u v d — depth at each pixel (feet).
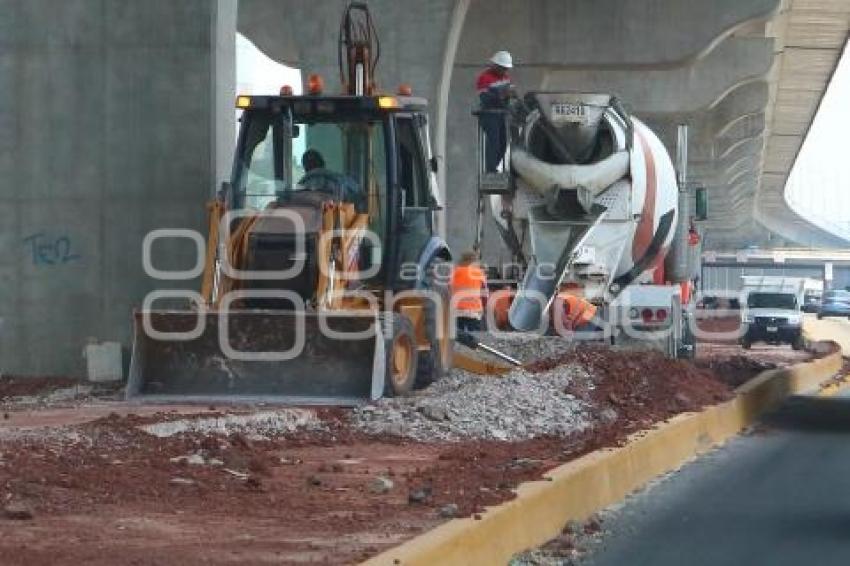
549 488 103.71
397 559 74.90
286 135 159.43
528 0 393.29
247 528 85.76
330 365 147.95
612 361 178.19
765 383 219.20
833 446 165.99
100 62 179.22
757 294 459.32
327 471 111.45
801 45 514.27
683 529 108.99
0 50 179.83
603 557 97.50
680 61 395.55
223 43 181.98
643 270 225.15
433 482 105.60
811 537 105.91
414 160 164.76
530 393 151.94
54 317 179.83
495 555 89.81
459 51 384.88
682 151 246.68
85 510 89.10
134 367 150.92
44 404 154.40
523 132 206.49
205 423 127.85
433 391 162.30
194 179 178.40
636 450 131.75
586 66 397.60
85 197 179.63
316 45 287.48
